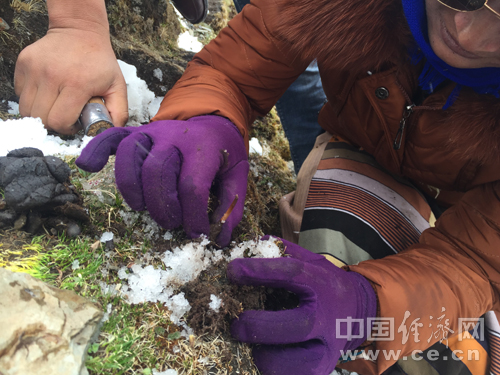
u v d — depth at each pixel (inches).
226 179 39.4
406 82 43.1
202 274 37.5
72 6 42.3
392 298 38.4
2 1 50.0
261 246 42.2
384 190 59.5
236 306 35.0
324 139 69.8
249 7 48.4
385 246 54.8
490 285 43.5
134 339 30.7
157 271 36.6
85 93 42.6
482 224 43.5
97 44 44.2
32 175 32.6
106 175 42.3
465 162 46.0
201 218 35.3
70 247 34.9
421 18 33.7
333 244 54.4
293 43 43.1
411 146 50.8
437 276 41.8
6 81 50.6
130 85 57.7
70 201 34.5
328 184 60.0
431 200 67.1
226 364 33.5
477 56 31.4
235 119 43.7
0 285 23.5
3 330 21.8
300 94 75.7
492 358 45.8
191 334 34.0
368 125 53.8
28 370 21.4
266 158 83.7
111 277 35.1
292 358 34.0
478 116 36.7
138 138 35.0
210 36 103.9
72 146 46.1
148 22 74.4
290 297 41.3
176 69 70.3
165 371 30.5
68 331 24.2
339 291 36.5
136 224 39.6
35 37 53.2
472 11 27.8
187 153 35.6
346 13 36.1
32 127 43.1
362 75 46.1
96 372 27.0
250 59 48.4
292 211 62.0
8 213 33.1
